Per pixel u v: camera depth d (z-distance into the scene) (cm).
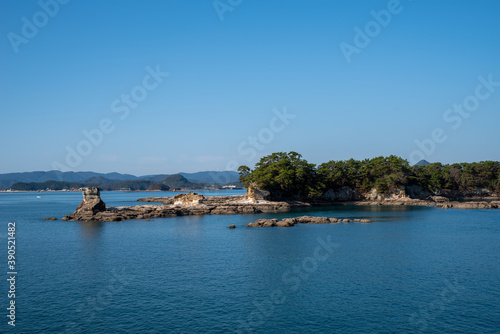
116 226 11594
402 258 6725
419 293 4878
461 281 5344
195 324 4000
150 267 6247
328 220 11975
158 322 4056
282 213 15850
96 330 3869
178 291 5012
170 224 12031
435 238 8781
